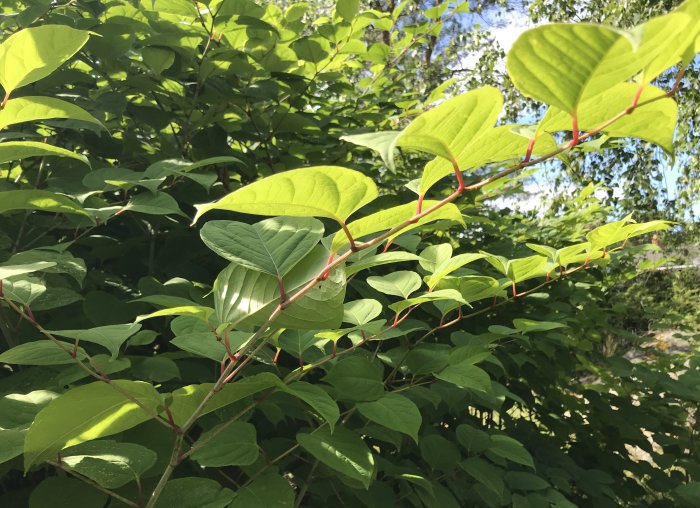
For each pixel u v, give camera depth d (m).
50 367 1.42
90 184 1.62
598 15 9.02
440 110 0.64
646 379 3.34
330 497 1.74
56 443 0.96
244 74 2.71
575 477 2.84
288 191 0.74
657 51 0.56
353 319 1.47
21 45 0.88
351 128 3.03
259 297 0.95
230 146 2.80
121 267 2.08
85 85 2.40
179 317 1.28
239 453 1.23
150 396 0.95
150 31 2.44
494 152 0.79
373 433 1.64
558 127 0.73
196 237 2.05
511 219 4.16
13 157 1.03
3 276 0.83
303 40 2.53
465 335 2.01
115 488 1.12
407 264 2.52
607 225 1.62
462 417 2.68
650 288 9.12
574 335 3.66
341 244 0.89
